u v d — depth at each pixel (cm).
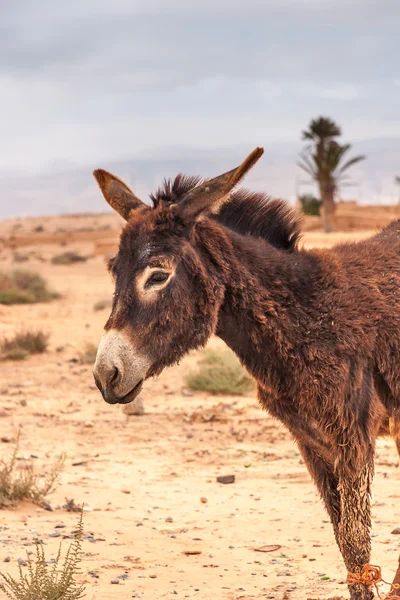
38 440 1086
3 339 1941
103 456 1012
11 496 781
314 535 706
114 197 521
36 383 1495
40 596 511
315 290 500
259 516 767
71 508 772
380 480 871
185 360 1673
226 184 471
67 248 7425
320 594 564
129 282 462
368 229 6431
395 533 687
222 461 988
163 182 505
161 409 1262
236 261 493
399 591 508
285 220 538
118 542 677
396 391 504
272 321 489
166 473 935
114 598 548
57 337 2028
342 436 484
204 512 783
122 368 450
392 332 500
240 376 1392
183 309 468
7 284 3059
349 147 6431
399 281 521
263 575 609
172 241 470
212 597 559
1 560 607
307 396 487
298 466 954
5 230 12294
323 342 486
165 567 621
